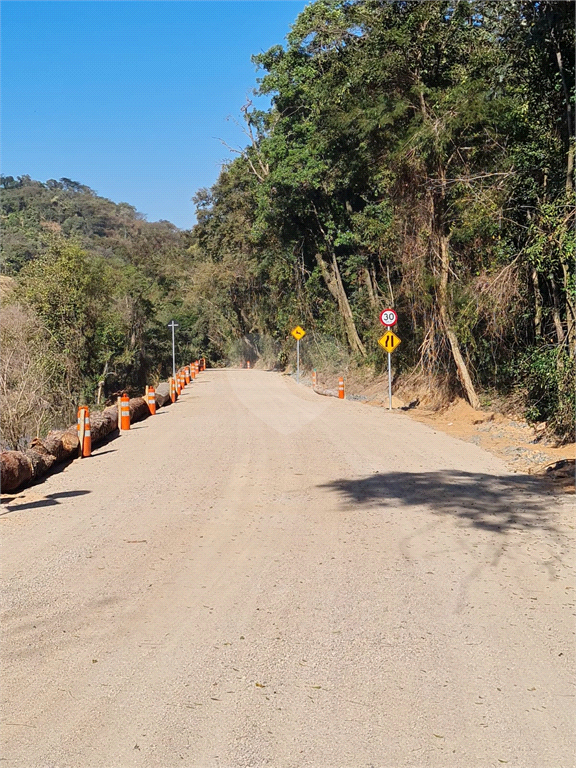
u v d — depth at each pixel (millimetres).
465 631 5605
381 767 3801
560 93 16766
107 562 7484
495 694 4609
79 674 4887
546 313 17922
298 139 34781
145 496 10836
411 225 22188
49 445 13555
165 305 54031
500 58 18109
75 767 3805
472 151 19828
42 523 9289
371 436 17156
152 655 5184
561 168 16844
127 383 50469
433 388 24188
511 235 17922
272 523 9047
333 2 26719
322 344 34562
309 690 4637
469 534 8453
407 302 26078
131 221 150500
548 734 4141
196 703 4469
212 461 13742
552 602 6238
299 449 15023
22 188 146375
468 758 3891
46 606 6207
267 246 38344
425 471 12648
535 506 9898
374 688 4672
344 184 31859
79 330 39406
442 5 20172
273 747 3984
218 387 20984
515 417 19406
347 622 5785
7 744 4035
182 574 7051
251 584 6723
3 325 30344
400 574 6996
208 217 59312
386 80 21484
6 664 5055
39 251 68438
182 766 3809
